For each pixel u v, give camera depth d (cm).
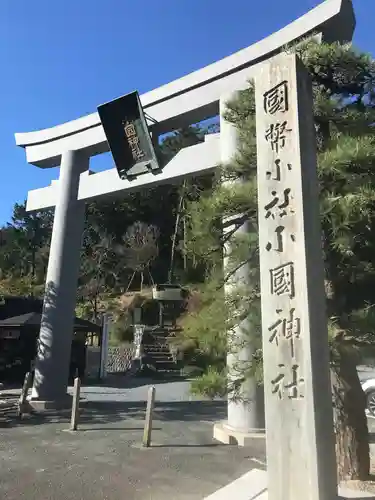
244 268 614
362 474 495
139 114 960
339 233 454
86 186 1143
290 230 416
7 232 4381
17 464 623
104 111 987
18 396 1321
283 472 386
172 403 1234
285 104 440
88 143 1151
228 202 531
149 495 500
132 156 998
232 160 607
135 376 1981
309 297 399
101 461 637
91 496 497
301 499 374
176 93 950
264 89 457
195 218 564
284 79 445
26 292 2978
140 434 815
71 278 1143
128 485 533
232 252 555
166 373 2027
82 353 1909
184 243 605
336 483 384
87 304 3120
